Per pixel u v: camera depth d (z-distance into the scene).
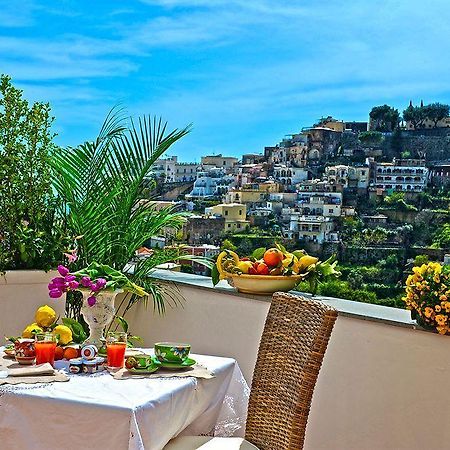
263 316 3.58
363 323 3.16
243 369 3.70
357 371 3.19
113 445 2.08
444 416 2.88
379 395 3.11
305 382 2.37
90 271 2.61
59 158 4.00
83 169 4.02
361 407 3.18
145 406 2.12
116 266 4.10
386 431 3.09
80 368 2.43
